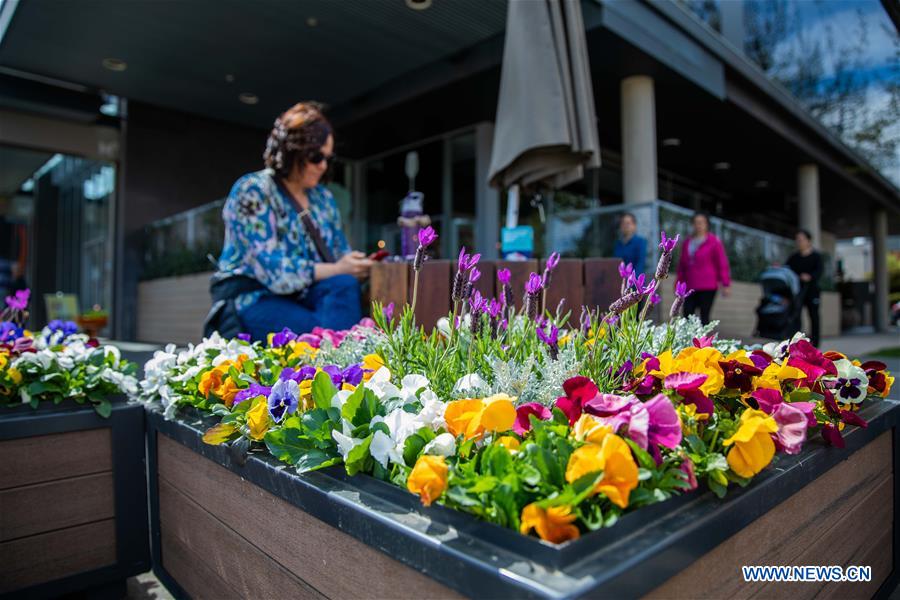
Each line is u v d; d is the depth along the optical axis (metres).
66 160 13.97
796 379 1.33
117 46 7.96
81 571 1.69
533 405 0.99
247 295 2.76
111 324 11.11
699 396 1.05
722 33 12.55
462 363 1.45
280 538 1.13
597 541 0.74
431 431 1.01
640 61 7.82
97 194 12.30
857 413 1.53
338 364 1.66
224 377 1.51
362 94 9.79
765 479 1.01
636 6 7.37
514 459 0.88
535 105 3.13
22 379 1.70
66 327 2.29
